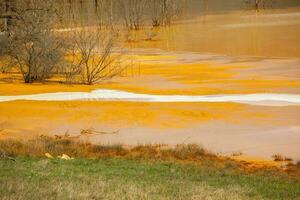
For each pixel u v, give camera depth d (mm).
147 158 22859
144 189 15406
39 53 43062
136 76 46375
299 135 27469
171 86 40969
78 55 53125
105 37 66312
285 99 35375
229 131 28500
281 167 22469
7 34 42125
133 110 32938
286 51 59562
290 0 107250
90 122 30609
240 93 37594
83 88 40312
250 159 23781
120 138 27500
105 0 96125
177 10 95562
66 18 69562
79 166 19688
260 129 28734
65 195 13695
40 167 18453
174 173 19562
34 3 43000
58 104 34625
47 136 27297
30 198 13148
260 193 16641
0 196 13125
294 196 16484
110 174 18312
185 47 66938
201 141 26797
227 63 52875
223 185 17594
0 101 35375
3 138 26781
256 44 65812
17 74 46750
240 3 108562
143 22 92250
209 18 95188
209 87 40125
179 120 30750
